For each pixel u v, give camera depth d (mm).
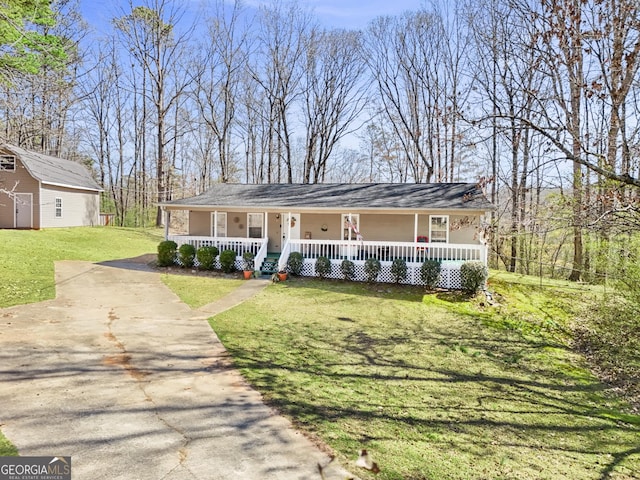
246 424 4652
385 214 16969
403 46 27719
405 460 4078
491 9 21844
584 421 5578
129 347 7270
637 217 5422
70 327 8297
